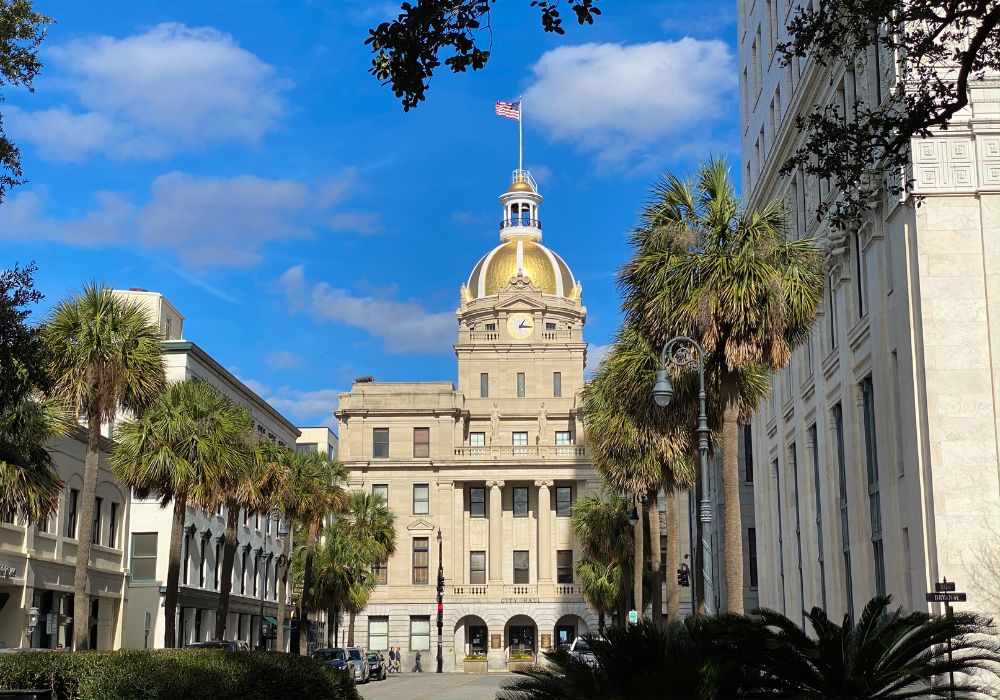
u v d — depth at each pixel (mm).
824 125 18438
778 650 16344
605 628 17422
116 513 53125
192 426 41938
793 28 18344
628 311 29062
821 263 28156
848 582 35969
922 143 28516
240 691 22594
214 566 69188
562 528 97500
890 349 30531
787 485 44688
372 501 75812
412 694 44375
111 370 36062
